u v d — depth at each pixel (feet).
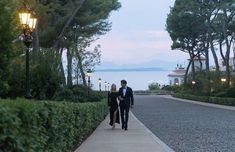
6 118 16.17
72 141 39.86
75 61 141.18
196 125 82.12
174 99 267.80
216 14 230.68
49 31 105.91
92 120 65.26
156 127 77.77
